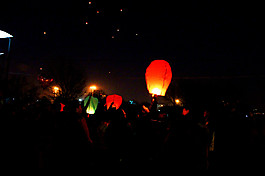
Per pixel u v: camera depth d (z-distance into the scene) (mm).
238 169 5613
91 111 7859
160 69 5113
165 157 3209
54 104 4691
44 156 4129
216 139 5781
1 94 3701
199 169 3135
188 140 3162
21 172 3922
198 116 3373
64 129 4176
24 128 4000
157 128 6332
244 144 5695
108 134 6238
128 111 7836
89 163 5109
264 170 5492
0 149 3797
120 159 6172
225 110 5848
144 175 5320
